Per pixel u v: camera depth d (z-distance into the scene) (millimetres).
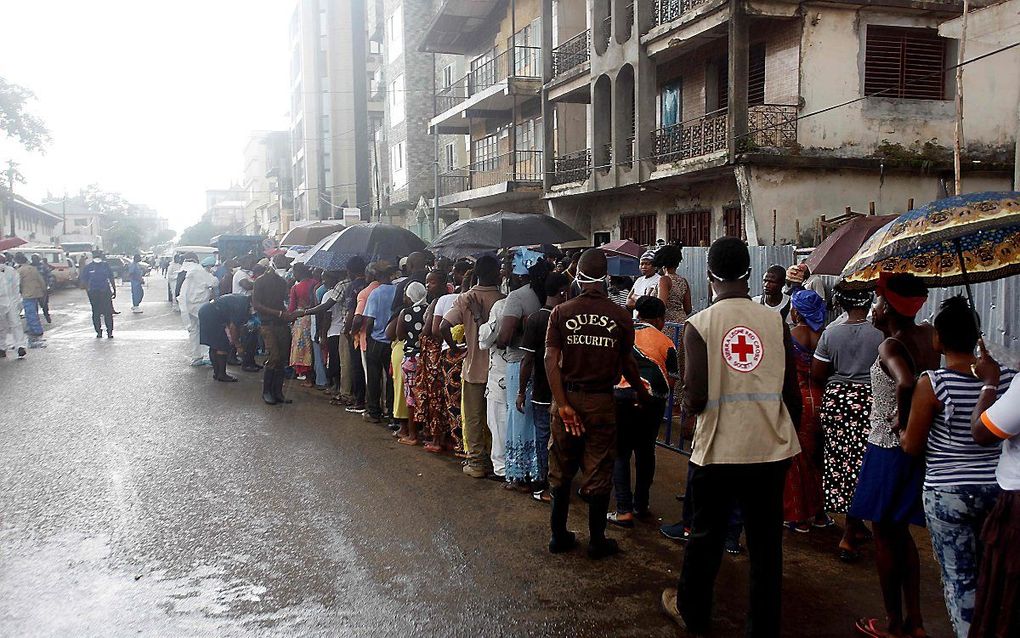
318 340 11414
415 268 9023
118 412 9742
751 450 3969
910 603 4117
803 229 14867
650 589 4812
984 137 15547
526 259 7266
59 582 4887
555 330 5180
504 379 6797
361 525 5891
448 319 7172
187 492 6641
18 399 10484
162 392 11148
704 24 15555
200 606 4570
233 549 5426
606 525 5934
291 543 5531
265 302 10250
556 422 5250
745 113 14633
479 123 29875
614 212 21203
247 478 7047
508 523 5953
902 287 4027
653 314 5984
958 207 3934
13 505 6277
